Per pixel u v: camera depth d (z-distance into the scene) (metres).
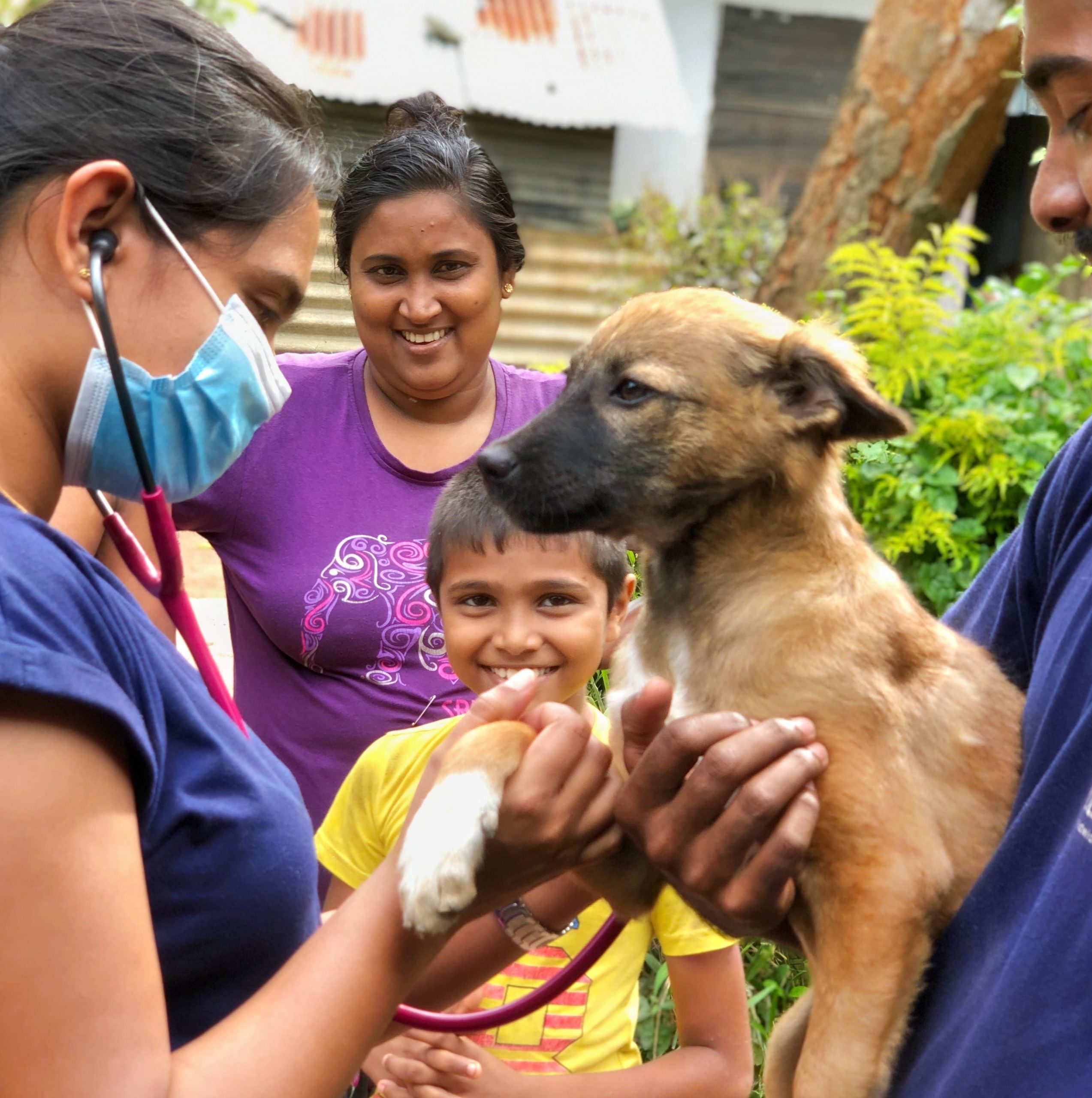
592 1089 2.42
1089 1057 1.48
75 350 1.60
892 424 2.40
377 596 3.20
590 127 12.15
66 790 1.38
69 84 1.59
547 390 3.68
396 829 2.74
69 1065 1.36
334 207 3.43
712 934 2.58
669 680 2.47
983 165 8.12
